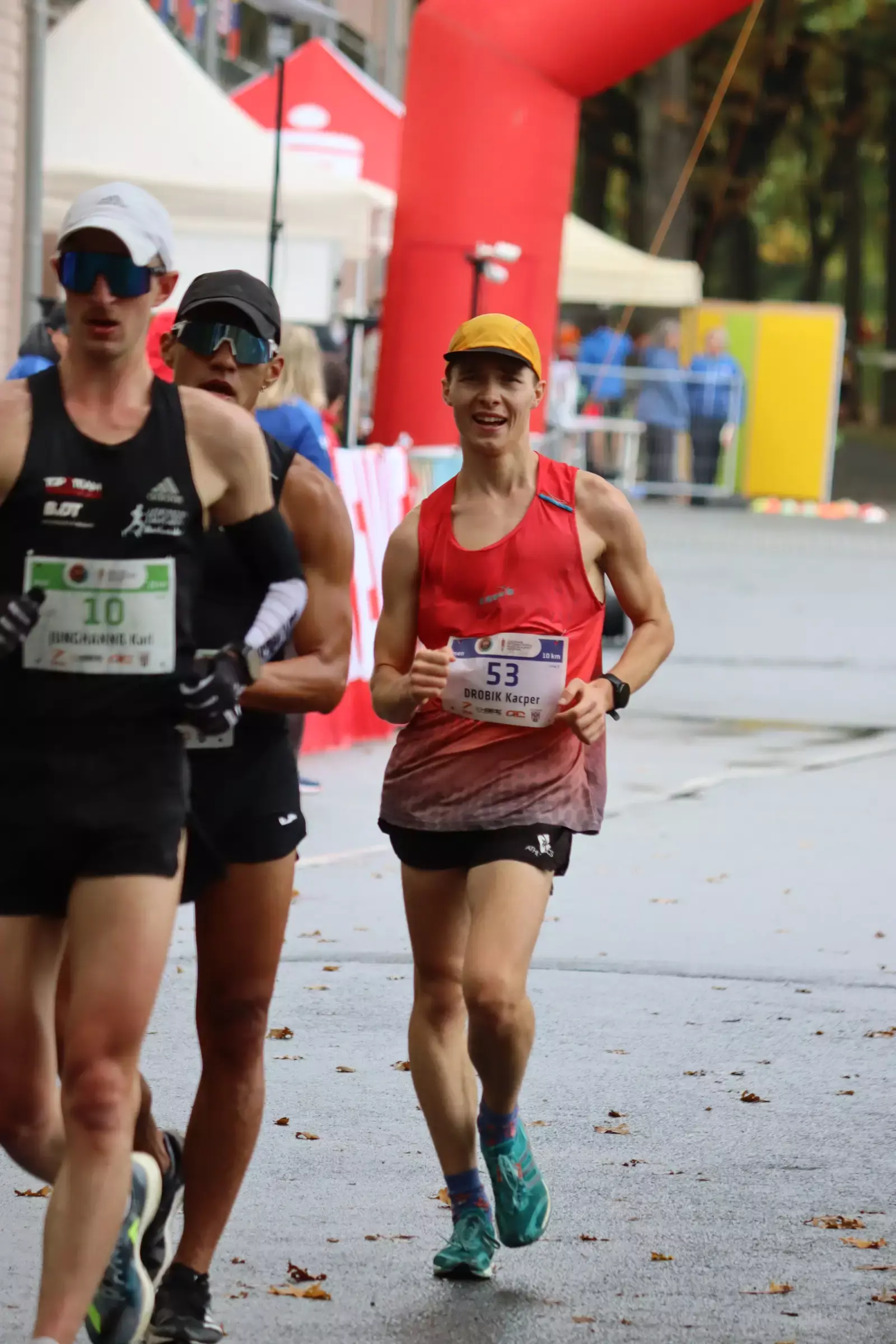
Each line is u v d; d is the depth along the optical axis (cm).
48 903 1333
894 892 3100
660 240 10081
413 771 1670
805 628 6347
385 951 2672
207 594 1455
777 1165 1917
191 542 1308
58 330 3009
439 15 5853
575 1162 1911
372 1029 2333
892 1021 2412
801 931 2839
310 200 6109
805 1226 1759
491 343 1642
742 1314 1562
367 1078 2158
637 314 12281
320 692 1494
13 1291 1560
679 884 3123
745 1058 2255
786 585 7456
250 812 1474
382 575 1708
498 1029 1575
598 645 1725
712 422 11106
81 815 1291
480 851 1647
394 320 6038
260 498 1341
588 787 1698
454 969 1670
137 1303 1363
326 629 1515
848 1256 1692
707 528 9719
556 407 9425
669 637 1722
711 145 16400
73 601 1282
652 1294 1602
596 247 10106
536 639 1647
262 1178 1852
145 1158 1367
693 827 3581
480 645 1652
